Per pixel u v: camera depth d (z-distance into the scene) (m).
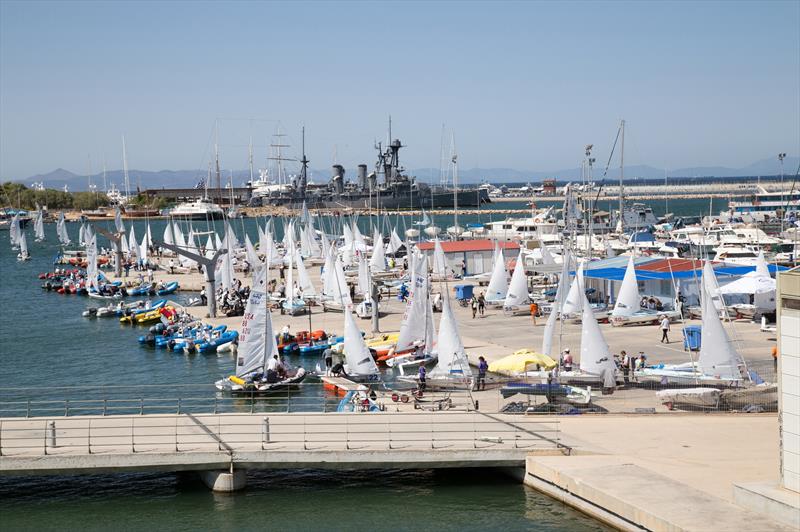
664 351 65.19
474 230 188.88
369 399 49.69
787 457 32.31
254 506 39.16
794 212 185.00
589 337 51.28
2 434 42.44
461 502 38.78
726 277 83.75
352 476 42.62
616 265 88.44
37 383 66.50
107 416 45.72
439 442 41.19
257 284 60.31
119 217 163.00
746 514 31.88
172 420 45.06
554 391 47.34
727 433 42.41
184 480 42.31
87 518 38.25
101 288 120.25
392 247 157.50
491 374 59.66
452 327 55.12
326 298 97.88
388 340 71.44
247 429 43.38
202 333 79.25
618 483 35.62
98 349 80.38
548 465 38.34
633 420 45.03
